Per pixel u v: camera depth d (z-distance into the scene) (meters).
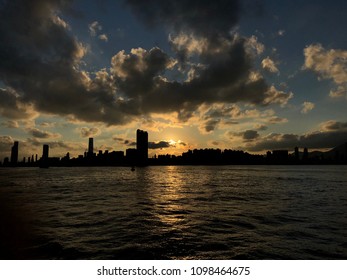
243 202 30.34
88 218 19.98
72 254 11.63
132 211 23.52
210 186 56.41
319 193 41.44
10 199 32.75
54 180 78.44
